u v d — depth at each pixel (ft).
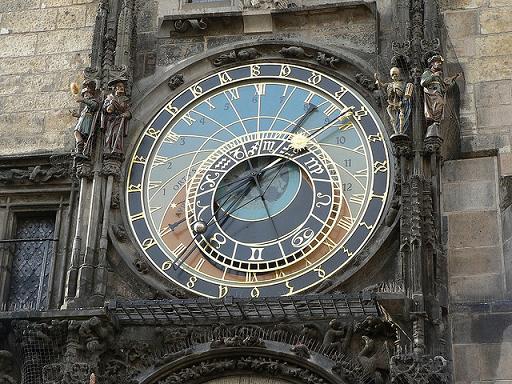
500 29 88.94
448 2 90.48
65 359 77.36
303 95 86.69
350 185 82.79
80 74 93.50
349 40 88.22
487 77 87.20
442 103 82.48
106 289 81.25
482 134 85.10
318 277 79.92
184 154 85.92
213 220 83.10
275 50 88.48
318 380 76.13
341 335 77.00
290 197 83.30
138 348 78.59
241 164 84.89
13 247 88.02
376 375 75.56
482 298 79.15
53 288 84.99
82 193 84.12
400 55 84.38
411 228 78.33
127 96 86.99
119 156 84.89
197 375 77.41
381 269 79.46
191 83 88.48
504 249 80.43
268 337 77.66
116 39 89.20
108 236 82.79
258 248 81.66
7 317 79.00
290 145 84.84
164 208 84.17
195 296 80.59
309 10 88.84
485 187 82.74
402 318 75.66
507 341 77.61
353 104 85.51
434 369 73.36
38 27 95.76
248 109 86.84
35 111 92.27
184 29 90.27
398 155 81.51
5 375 79.25
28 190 88.89
